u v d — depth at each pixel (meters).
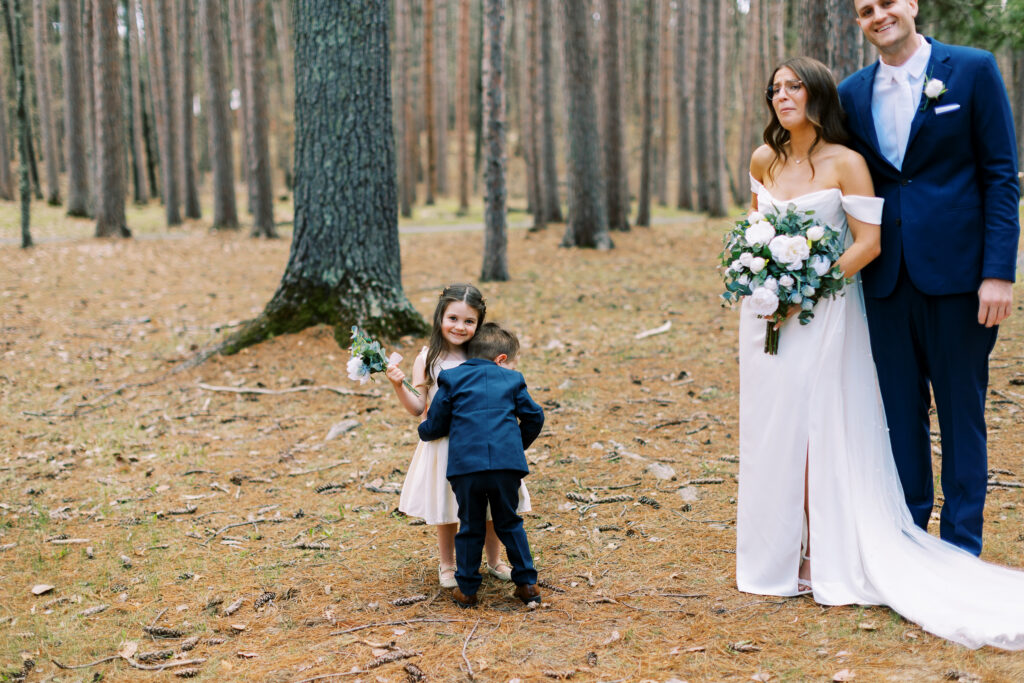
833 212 3.26
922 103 3.11
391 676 2.84
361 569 3.82
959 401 3.23
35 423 6.35
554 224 21.44
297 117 8.02
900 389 3.34
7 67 32.94
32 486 5.07
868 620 3.02
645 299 11.06
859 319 3.31
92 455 5.61
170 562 3.98
